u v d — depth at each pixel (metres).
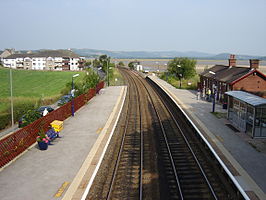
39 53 123.25
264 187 12.23
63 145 17.42
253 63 29.72
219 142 18.38
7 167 14.04
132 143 19.22
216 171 14.54
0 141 13.96
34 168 13.92
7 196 11.22
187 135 21.02
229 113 24.30
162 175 14.03
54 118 21.56
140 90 48.25
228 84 31.03
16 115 26.38
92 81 40.75
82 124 22.75
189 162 15.79
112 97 38.09
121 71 98.56
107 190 12.51
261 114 18.92
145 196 11.95
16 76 78.50
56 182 12.45
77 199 11.03
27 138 16.84
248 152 16.55
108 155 16.69
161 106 33.12
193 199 11.70
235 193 12.28
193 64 54.84
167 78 59.84
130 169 14.81
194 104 32.03
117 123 24.67
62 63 115.75
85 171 13.60
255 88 29.88
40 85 60.56
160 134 21.38
